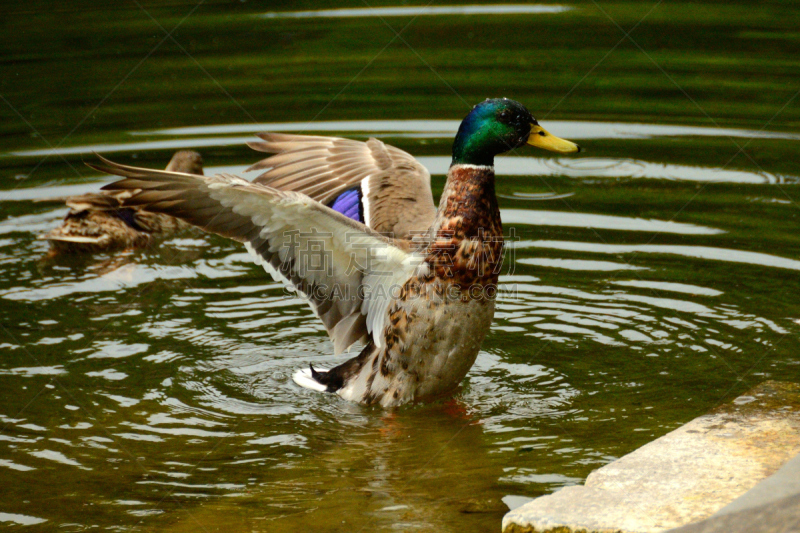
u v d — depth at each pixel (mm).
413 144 15008
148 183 7641
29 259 12320
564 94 17078
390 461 7738
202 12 22641
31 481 7469
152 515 6957
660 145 15016
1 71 18469
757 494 6180
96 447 8008
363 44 20344
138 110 16750
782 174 13836
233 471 7625
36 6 23078
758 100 16625
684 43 19891
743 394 8000
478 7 22984
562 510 6293
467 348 8781
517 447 7859
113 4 23312
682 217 12625
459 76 18109
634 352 9531
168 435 8242
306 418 8633
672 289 10781
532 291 10930
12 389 9016
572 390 8859
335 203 10078
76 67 18781
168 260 12461
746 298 10469
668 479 6582
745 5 22844
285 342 10227
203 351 9938
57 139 15477
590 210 12961
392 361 8805
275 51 19922
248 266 12289
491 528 6594
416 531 6594
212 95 17469
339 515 6863
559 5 23000
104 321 10562
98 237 12625
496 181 14125
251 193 7645
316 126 15828
